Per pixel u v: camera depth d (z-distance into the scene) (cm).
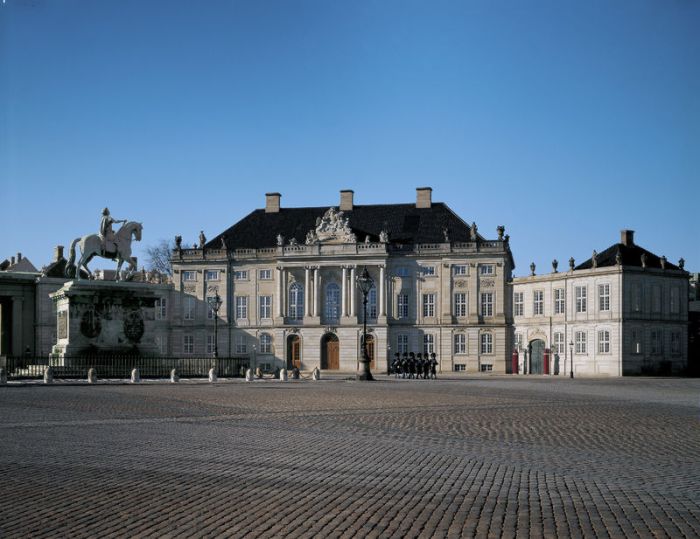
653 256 11375
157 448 2150
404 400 4141
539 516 1408
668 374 11081
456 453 2141
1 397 3947
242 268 12062
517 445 2314
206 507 1453
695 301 13188
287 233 12250
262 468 1862
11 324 9781
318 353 11662
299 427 2725
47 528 1293
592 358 10900
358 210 12294
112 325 6191
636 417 3250
